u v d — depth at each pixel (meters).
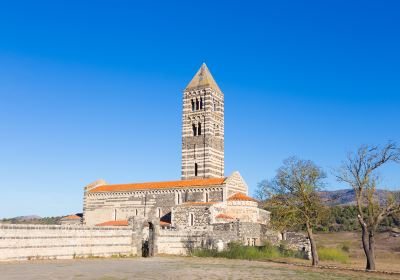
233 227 90.56
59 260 58.91
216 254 81.00
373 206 63.38
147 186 118.75
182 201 111.94
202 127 131.12
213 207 97.94
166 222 107.19
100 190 123.38
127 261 61.47
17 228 55.00
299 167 78.19
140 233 76.81
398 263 81.94
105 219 120.81
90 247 66.56
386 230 125.69
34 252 57.16
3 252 52.88
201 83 135.00
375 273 55.91
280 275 48.09
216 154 132.12
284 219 74.88
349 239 125.81
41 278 36.44
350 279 47.12
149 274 42.88
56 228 60.94
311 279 45.28
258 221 104.19
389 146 63.56
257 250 82.81
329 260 83.88
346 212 158.50
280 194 76.44
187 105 135.25
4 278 35.78
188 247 87.25
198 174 128.62
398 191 63.66
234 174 112.81
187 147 132.12
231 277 43.59
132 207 117.94
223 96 140.12
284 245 89.88
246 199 103.69
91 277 38.44
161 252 80.94
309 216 72.94
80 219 127.38
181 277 41.44
